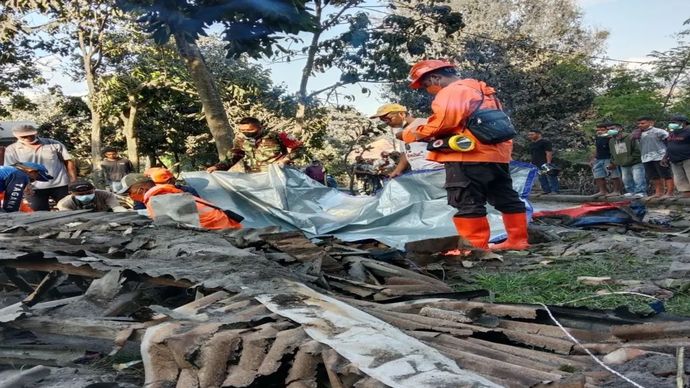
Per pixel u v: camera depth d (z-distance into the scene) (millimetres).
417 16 15312
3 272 4547
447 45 17188
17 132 8766
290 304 3123
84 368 3197
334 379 2459
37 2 14617
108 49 18766
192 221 5602
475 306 3262
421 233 6484
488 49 20906
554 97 20969
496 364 2500
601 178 13641
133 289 3898
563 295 4266
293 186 7160
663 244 5664
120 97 19422
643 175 12492
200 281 3523
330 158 21828
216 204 7000
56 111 26500
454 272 5086
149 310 3137
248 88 17859
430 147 5770
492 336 2986
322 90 14094
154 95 19922
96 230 5129
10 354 3320
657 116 18172
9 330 3475
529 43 22656
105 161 12719
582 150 20344
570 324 3166
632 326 2939
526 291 4453
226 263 3918
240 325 2887
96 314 3535
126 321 3281
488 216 6891
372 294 3939
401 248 5973
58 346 3381
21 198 7301
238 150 7930
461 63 20609
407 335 2754
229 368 2676
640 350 2736
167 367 2787
